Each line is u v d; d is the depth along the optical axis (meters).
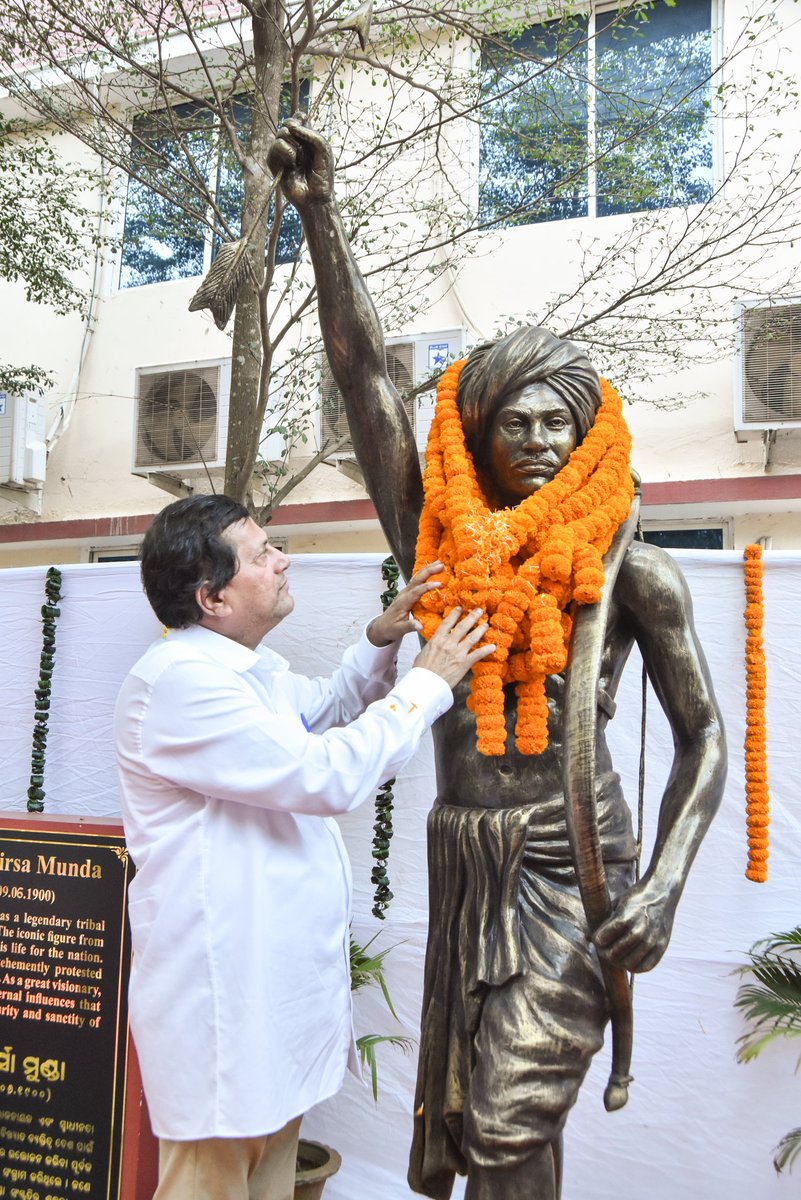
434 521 1.83
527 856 1.65
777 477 5.55
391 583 2.86
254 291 3.72
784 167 5.52
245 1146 1.63
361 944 2.79
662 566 1.73
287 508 6.47
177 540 1.79
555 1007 1.54
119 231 7.47
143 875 1.69
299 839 1.75
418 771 2.80
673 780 1.66
